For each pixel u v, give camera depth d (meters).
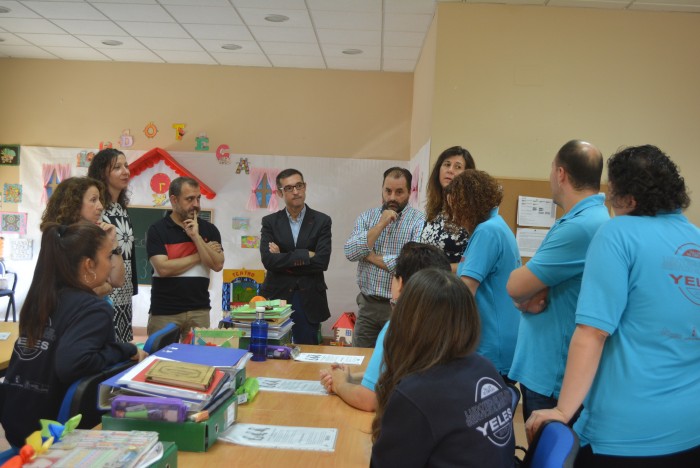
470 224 2.20
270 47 5.45
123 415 1.38
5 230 6.13
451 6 4.25
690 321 1.41
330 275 6.11
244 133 6.12
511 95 4.25
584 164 1.82
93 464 1.02
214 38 5.25
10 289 6.12
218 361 1.62
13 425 1.74
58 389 1.72
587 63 4.23
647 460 1.42
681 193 1.51
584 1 4.09
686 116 4.22
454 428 1.11
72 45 5.61
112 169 2.81
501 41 4.24
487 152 4.25
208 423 1.39
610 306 1.44
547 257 1.78
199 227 3.42
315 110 6.12
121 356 1.83
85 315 1.74
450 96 4.27
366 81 6.11
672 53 4.22
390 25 4.71
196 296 3.32
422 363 1.20
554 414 1.45
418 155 5.27
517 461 1.48
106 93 6.14
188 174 6.05
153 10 4.60
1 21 4.97
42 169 6.12
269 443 1.43
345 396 1.77
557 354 1.80
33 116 6.15
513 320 2.13
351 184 6.11
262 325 2.32
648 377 1.42
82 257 1.79
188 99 6.12
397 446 1.12
